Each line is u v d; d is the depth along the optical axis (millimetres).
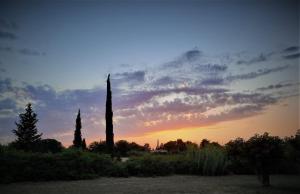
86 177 17203
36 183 14875
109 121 32250
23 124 45906
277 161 12602
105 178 17797
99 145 41281
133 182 15258
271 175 18781
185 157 22266
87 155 19562
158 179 17047
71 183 14828
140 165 19719
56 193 11094
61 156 18422
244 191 11234
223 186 13039
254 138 12875
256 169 13102
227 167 20453
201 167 20422
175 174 20672
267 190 11422
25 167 16312
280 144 12609
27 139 44906
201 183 14492
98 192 11352
